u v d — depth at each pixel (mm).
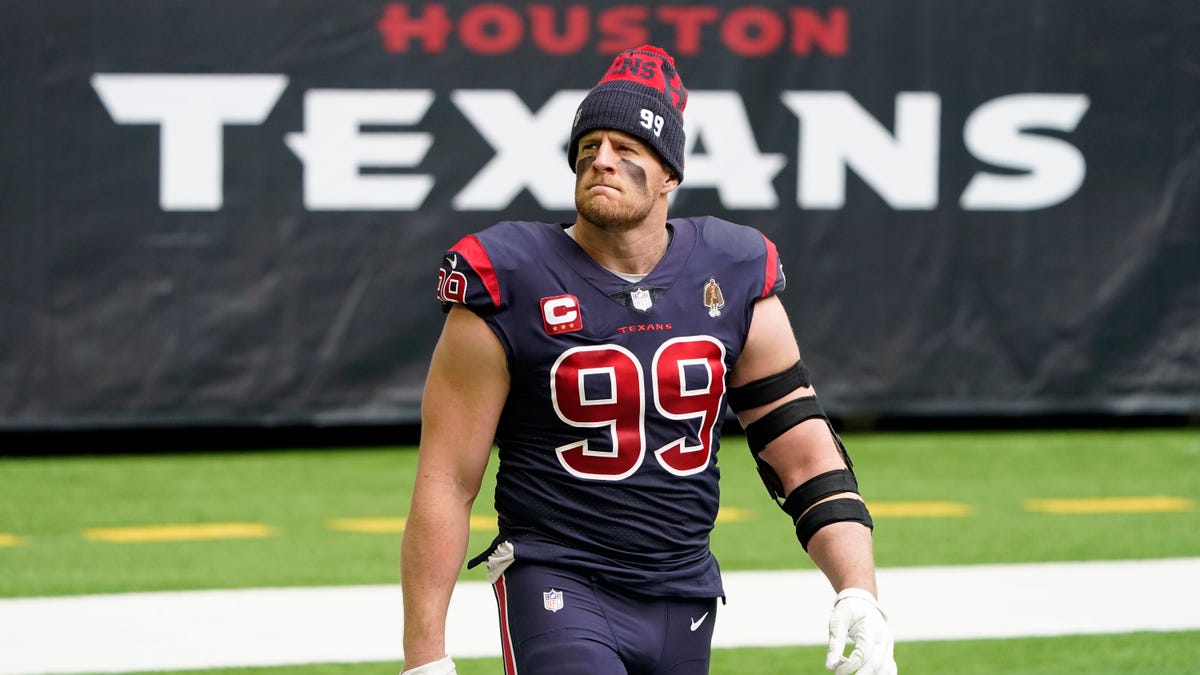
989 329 35562
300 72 32531
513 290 10055
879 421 38969
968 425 39250
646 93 10094
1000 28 35031
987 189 35312
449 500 10266
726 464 33688
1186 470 33594
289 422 32938
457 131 33188
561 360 10047
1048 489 31266
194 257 32406
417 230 33188
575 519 10266
